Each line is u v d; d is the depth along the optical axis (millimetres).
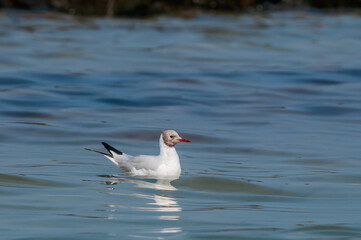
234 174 12984
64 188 11422
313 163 14180
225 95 24203
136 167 12719
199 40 40375
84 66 30609
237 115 20500
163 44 38594
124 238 8555
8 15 47188
